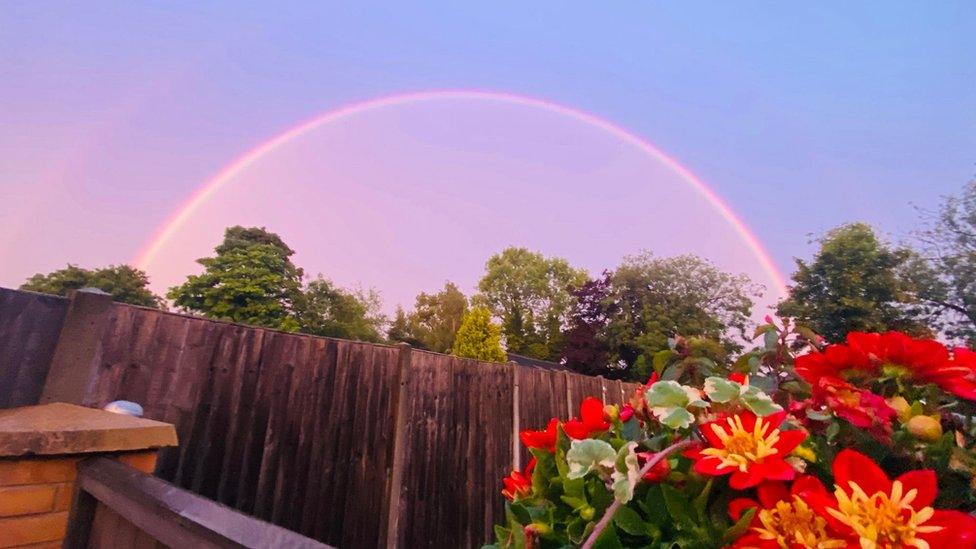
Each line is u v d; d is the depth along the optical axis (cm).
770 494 54
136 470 128
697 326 2538
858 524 46
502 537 73
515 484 86
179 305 2038
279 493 314
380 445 378
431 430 421
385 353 395
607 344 2688
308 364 341
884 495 47
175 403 275
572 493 66
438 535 414
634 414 75
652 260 2772
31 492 138
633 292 2738
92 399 245
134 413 186
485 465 473
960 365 63
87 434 143
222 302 2022
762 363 78
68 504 144
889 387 64
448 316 3659
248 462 302
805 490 52
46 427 141
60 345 215
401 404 394
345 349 365
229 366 300
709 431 60
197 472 280
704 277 2703
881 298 1930
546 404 573
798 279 2131
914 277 1888
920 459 56
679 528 57
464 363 468
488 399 491
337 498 344
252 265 2131
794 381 72
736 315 2648
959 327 1788
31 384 206
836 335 1931
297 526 321
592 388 667
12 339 204
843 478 51
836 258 2000
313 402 340
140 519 108
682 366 80
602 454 64
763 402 61
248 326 312
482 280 4312
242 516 79
